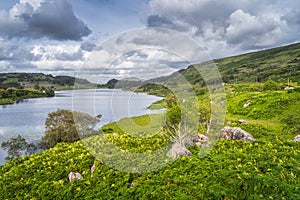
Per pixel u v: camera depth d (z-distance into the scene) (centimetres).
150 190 871
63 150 1414
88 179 1034
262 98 2847
